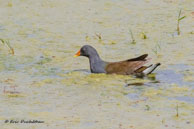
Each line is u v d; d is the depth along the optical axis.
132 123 11.22
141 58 15.13
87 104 12.53
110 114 11.81
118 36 19.02
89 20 21.11
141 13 21.77
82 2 23.91
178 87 13.67
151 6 22.80
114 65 15.30
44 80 14.55
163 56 16.56
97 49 17.56
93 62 15.47
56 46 18.03
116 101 12.71
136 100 12.75
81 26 20.36
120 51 17.27
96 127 11.01
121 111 11.99
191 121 11.27
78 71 15.49
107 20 21.03
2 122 11.48
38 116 11.80
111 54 16.94
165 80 14.36
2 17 21.75
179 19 19.20
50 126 11.16
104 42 18.38
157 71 15.22
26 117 11.73
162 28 19.73
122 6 22.97
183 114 11.71
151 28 19.78
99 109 12.16
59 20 21.22
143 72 14.98
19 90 13.71
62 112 12.02
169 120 11.37
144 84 14.07
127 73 15.08
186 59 16.17
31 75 15.05
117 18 21.23
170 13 21.62
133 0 23.89
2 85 14.14
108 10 22.44
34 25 20.59
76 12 22.31
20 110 12.20
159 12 21.83
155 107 12.21
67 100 12.88
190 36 18.66
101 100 12.80
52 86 14.04
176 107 12.18
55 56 16.97
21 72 15.34
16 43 18.41
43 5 23.56
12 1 24.33
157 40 18.34
